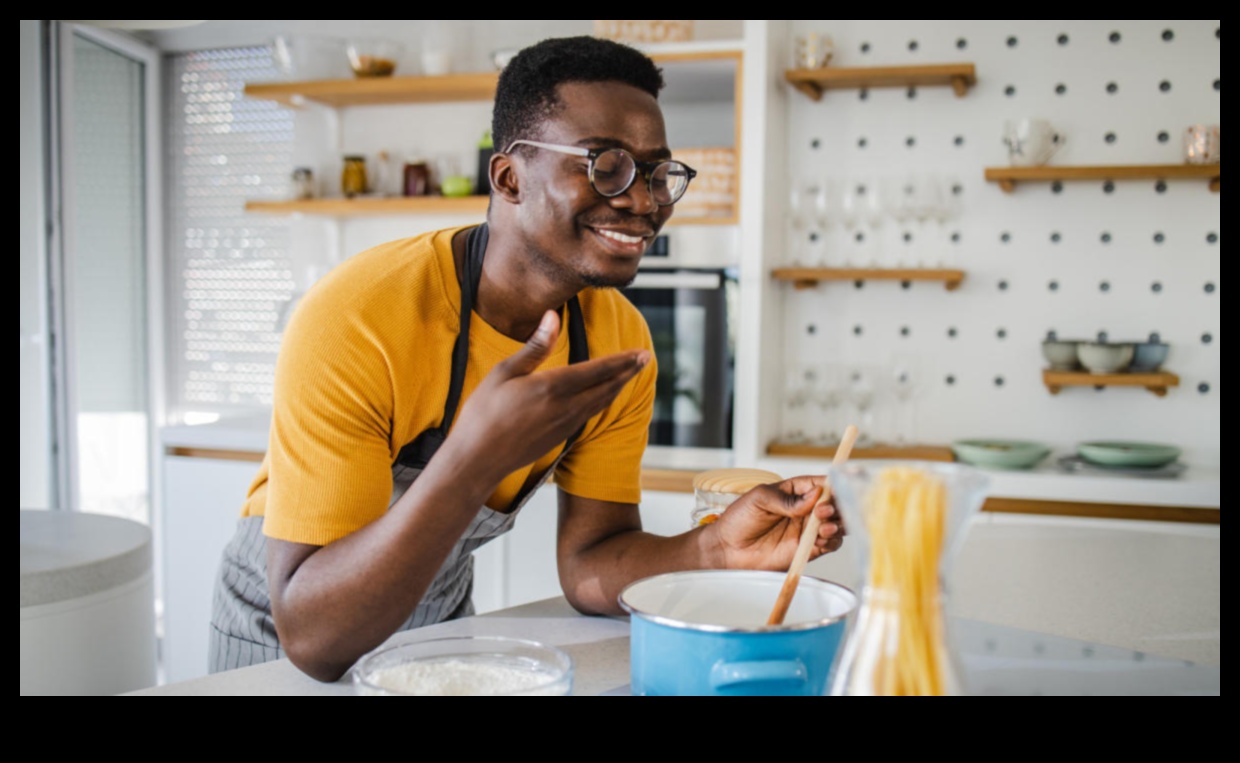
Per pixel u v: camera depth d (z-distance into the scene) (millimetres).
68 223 3811
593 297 1383
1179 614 1252
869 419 3334
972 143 3338
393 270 1202
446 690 852
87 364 4012
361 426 1136
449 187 3645
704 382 3264
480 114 3857
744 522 1156
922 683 697
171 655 3457
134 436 4250
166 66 4359
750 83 3176
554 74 1075
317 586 1021
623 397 1350
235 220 4297
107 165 4090
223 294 4332
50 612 1601
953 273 3197
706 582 1036
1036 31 3271
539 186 1093
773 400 3436
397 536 977
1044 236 3295
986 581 1408
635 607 915
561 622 1243
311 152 4031
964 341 3377
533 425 937
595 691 965
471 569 1621
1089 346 3104
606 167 1053
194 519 3412
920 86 3359
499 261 1198
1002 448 3047
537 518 3080
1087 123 3252
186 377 4402
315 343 1134
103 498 4090
